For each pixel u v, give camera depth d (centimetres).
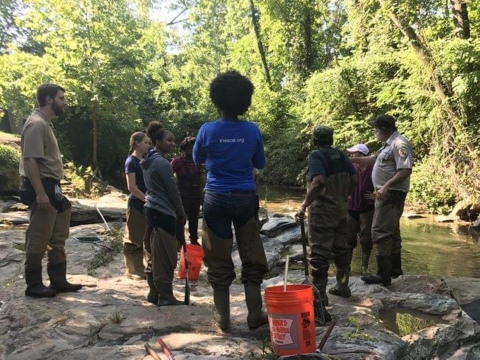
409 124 1379
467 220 1092
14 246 631
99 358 307
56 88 421
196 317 379
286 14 2419
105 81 1602
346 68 1706
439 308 421
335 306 408
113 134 1825
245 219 337
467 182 1138
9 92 1551
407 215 1163
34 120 407
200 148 337
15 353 317
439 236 924
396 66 1506
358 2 1360
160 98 2791
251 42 2711
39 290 428
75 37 1558
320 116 1827
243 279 352
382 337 336
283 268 645
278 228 834
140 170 518
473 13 1260
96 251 623
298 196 1661
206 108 2691
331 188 391
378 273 485
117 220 908
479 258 745
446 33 1268
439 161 1205
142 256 526
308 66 2506
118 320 368
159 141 429
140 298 438
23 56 1517
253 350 312
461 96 1131
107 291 458
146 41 1838
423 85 1246
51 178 420
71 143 1802
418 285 488
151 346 324
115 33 1623
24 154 405
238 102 329
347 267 434
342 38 2375
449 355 369
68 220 450
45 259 581
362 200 554
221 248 340
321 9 2400
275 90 2569
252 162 346
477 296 478
